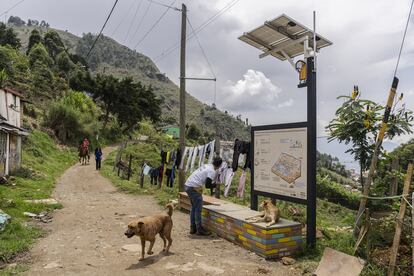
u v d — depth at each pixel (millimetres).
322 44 7492
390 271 5305
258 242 6570
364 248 6336
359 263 5512
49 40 81625
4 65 40344
